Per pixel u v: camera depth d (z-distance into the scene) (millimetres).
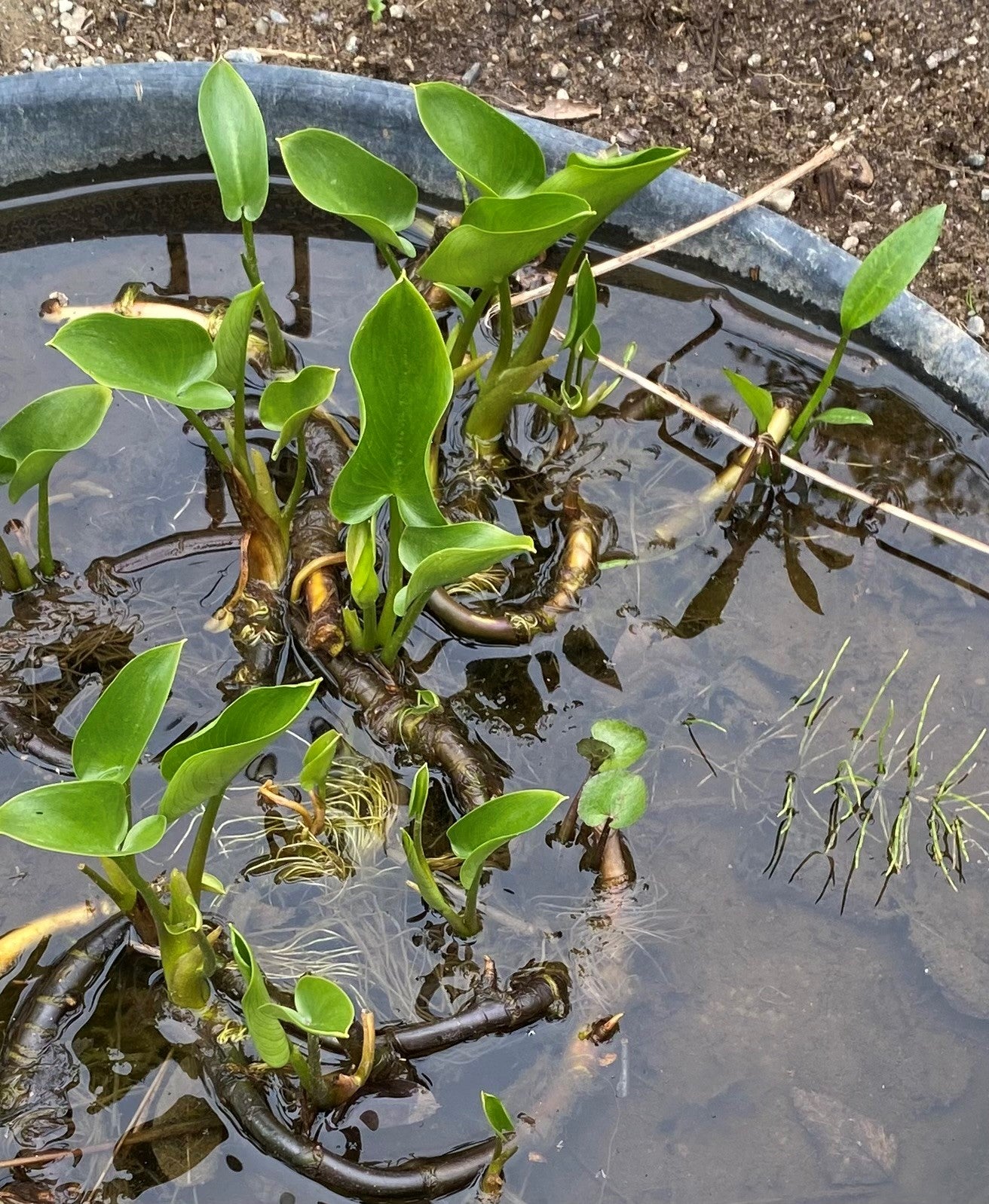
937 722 894
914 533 956
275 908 818
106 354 796
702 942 829
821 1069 803
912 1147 790
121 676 714
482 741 872
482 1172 761
